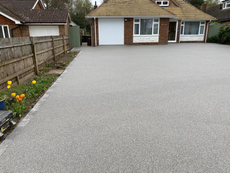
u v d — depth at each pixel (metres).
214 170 2.10
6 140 2.70
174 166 2.17
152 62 8.86
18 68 5.29
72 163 2.23
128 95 4.50
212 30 22.16
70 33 16.64
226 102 4.00
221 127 2.99
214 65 8.04
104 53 12.30
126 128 3.00
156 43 19.02
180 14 21.08
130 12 17.98
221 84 5.29
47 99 4.29
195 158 2.29
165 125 3.07
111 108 3.77
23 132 2.91
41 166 2.19
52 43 9.02
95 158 2.31
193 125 3.06
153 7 18.97
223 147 2.49
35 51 6.40
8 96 4.24
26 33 16.52
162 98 4.28
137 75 6.41
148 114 3.48
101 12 17.70
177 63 8.56
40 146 2.55
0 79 4.35
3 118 2.79
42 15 17.19
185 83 5.43
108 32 18.28
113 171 2.10
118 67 7.76
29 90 4.74
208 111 3.57
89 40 18.42
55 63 8.69
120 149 2.48
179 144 2.57
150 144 2.58
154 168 2.14
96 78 6.07
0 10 15.11
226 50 13.70
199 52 12.57
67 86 5.25
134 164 2.21
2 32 15.96
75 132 2.90
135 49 14.63
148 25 18.45
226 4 27.19
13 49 5.02
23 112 3.62
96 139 2.71
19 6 19.16
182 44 19.17
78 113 3.56
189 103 3.97
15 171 2.12
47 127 3.06
